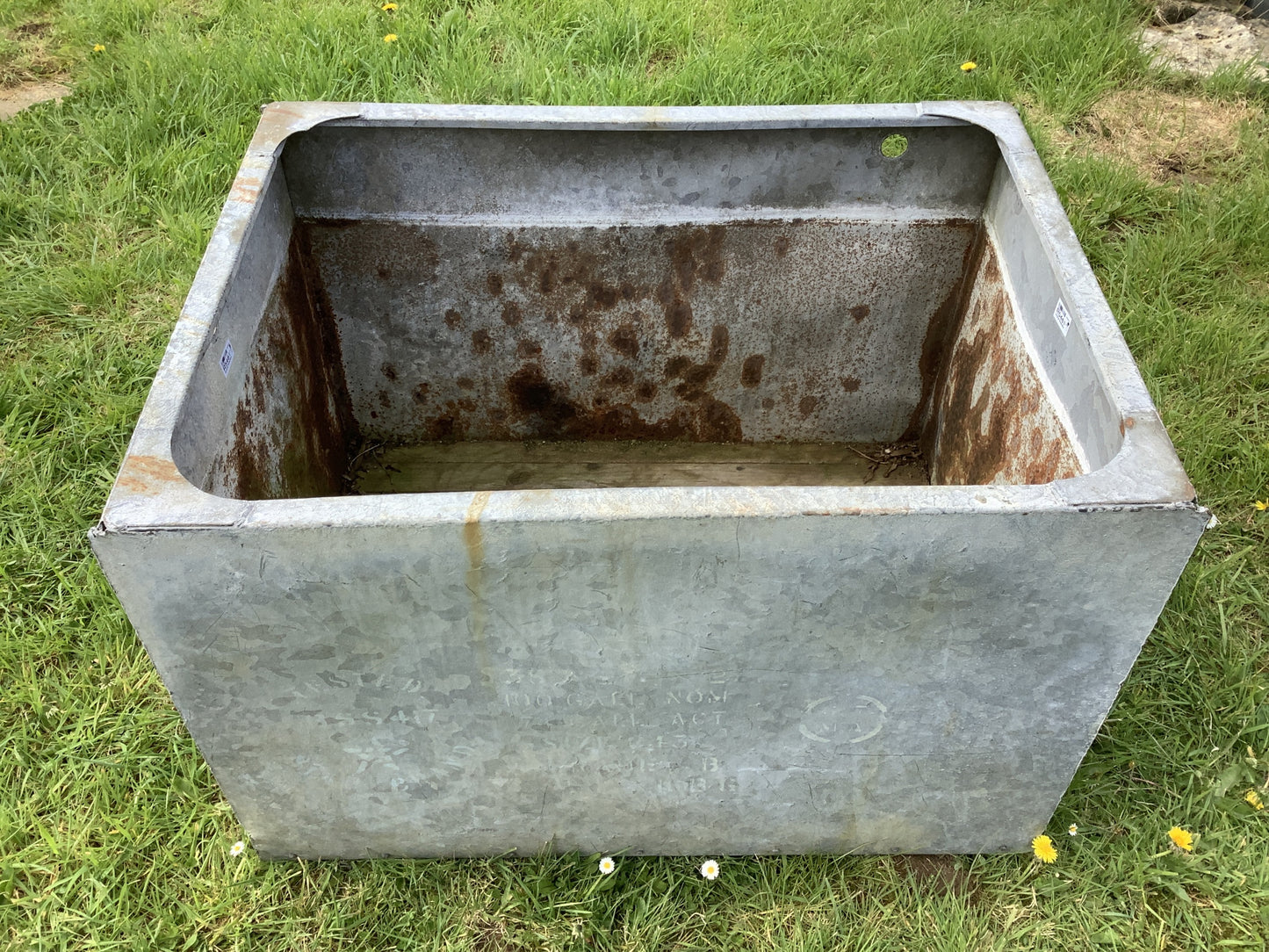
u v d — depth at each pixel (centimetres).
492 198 212
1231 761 192
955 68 354
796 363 239
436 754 159
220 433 160
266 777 161
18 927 168
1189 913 171
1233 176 328
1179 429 250
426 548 130
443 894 174
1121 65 365
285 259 203
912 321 231
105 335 272
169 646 141
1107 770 191
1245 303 284
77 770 186
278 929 168
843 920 171
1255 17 400
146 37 374
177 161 321
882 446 253
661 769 164
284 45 360
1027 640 145
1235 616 216
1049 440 174
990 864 179
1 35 381
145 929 167
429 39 362
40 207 305
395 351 234
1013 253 196
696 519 128
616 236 218
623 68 347
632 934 169
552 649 144
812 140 205
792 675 150
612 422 250
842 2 381
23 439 243
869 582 137
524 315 229
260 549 128
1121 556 134
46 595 214
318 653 143
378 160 205
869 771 165
